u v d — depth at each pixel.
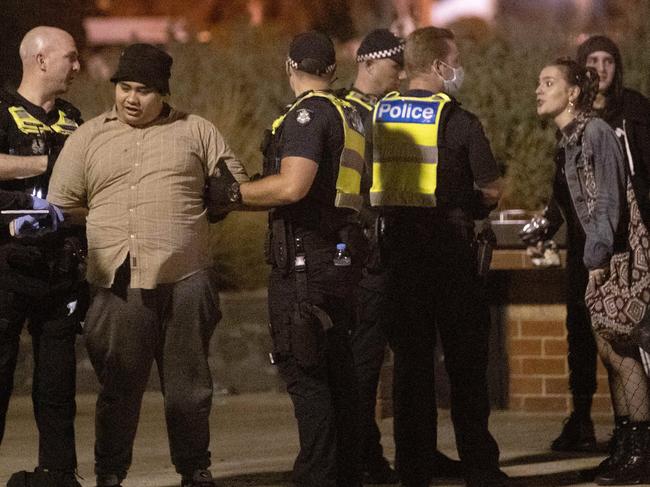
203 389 21.25
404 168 21.41
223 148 21.06
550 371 30.92
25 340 34.16
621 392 23.64
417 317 21.56
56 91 21.64
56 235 21.20
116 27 54.31
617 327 22.69
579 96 23.42
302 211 19.95
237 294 35.22
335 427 20.06
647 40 36.56
